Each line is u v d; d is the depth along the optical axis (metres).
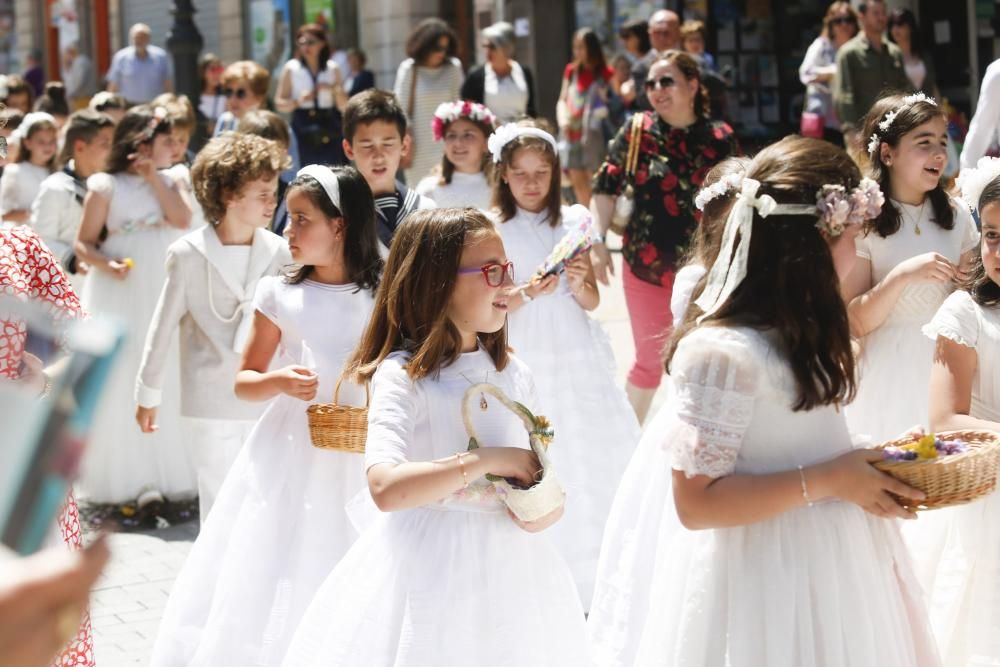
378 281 5.38
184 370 6.72
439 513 3.99
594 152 16.22
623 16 18.31
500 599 3.92
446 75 13.44
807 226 3.43
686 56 8.27
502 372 4.24
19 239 4.13
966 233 5.88
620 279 14.37
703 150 8.23
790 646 3.39
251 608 4.98
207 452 6.71
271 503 5.10
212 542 5.23
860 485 3.37
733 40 17.78
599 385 6.66
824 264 3.43
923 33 16.09
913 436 3.74
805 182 3.42
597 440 6.54
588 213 6.96
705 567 3.54
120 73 21.16
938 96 14.92
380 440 3.91
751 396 3.38
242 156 6.56
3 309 2.04
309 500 5.09
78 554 1.57
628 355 11.19
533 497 3.87
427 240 4.09
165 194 8.29
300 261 5.34
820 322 3.41
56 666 3.91
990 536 4.22
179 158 8.53
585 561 6.32
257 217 6.61
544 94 18.69
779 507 3.37
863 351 5.63
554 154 6.88
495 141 6.89
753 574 3.46
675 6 17.78
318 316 5.29
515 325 6.62
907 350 5.54
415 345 4.12
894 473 3.38
